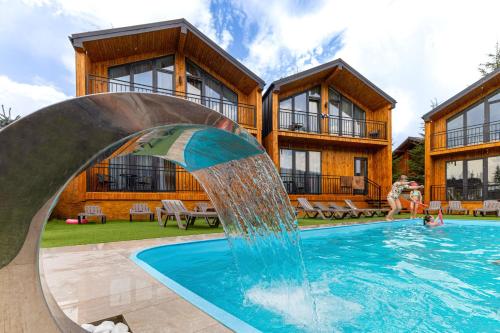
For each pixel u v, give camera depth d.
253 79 10.43
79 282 2.29
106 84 9.16
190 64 10.59
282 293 2.36
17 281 1.00
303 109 12.33
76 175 1.08
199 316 1.65
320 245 5.31
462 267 3.71
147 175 9.32
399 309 2.33
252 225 2.39
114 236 4.83
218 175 2.38
